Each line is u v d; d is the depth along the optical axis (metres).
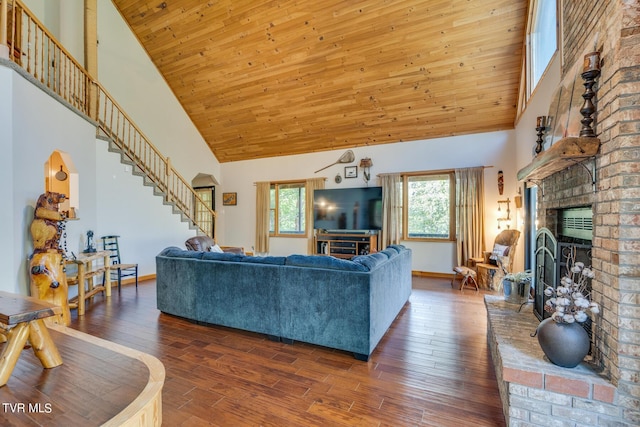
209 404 1.88
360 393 2.00
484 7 3.87
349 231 6.62
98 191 4.91
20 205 3.09
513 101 4.84
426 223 6.01
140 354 1.88
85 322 3.33
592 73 1.71
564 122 2.32
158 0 5.20
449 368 2.34
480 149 5.50
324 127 6.32
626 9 1.44
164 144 6.67
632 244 1.44
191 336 2.97
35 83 3.32
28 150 3.22
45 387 1.52
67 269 4.07
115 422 1.24
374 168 6.39
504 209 5.28
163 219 5.98
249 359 2.49
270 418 1.75
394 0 4.03
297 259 2.80
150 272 5.72
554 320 1.67
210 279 3.18
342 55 4.88
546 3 3.56
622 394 1.44
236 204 8.09
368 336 2.45
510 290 2.83
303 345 2.78
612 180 1.53
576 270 1.81
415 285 5.09
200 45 5.56
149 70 6.32
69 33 5.36
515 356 1.77
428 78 4.83
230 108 6.59
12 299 1.84
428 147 5.90
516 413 1.64
